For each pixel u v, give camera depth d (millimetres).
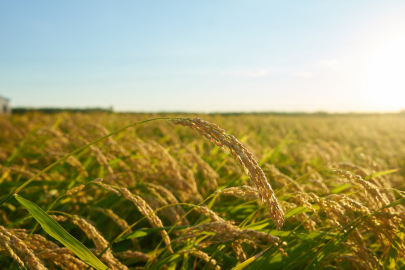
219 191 1815
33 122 10742
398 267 1632
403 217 1560
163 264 1870
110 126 9250
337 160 5375
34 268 1319
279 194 2924
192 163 4570
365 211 1701
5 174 3498
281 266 1998
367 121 25375
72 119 14281
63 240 1416
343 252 2068
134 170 3449
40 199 3414
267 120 22156
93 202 3512
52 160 4574
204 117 25031
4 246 1299
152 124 13758
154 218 1852
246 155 1011
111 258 1752
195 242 2168
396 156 6789
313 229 2066
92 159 4711
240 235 1655
